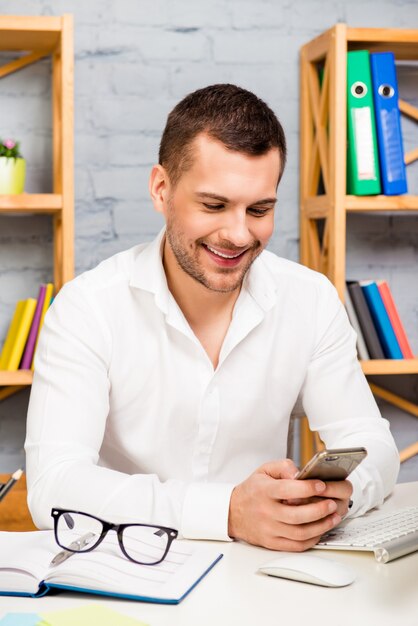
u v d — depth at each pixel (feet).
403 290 10.02
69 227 8.34
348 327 6.02
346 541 4.26
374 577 3.86
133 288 5.48
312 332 5.84
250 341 5.64
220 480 5.73
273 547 4.24
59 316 5.38
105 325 5.40
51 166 9.28
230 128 4.59
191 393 5.50
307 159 9.52
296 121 9.66
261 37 9.55
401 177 8.73
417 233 10.02
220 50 9.48
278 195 9.69
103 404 5.30
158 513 4.37
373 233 9.95
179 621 3.36
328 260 8.99
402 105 9.75
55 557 3.86
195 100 4.78
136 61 9.34
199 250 4.83
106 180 9.36
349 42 8.96
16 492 7.27
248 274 5.58
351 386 5.79
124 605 3.53
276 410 5.79
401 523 4.54
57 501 4.55
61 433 4.97
